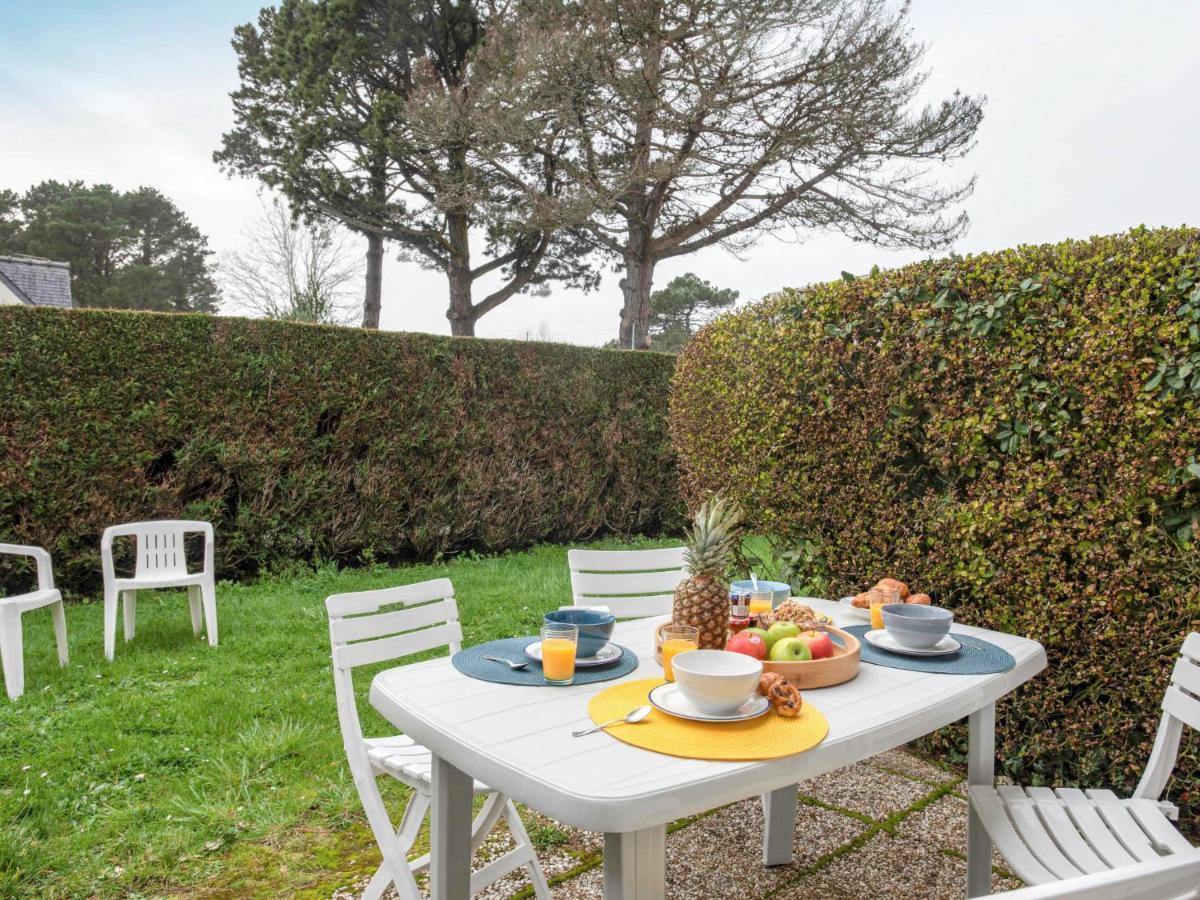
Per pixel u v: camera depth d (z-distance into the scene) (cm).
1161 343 268
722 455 443
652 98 1059
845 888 249
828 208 1220
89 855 261
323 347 723
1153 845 185
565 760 142
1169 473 268
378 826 205
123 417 629
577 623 214
